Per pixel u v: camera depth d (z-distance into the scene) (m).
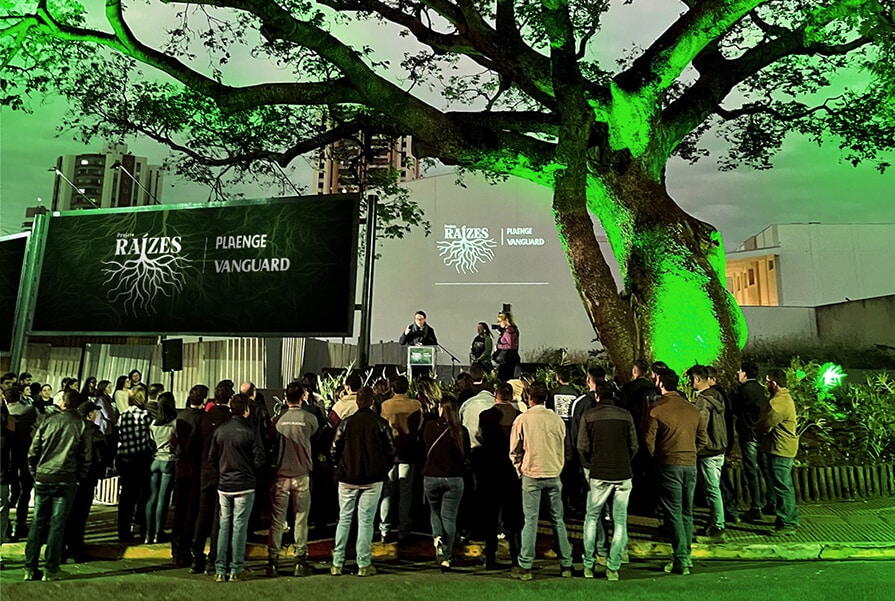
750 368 8.42
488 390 8.43
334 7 13.62
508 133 12.79
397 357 28.53
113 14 12.51
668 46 11.70
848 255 35.78
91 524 9.46
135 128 14.83
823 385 12.77
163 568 7.48
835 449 10.87
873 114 14.54
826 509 9.05
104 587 6.62
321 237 13.72
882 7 8.84
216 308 14.06
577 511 9.01
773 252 36.09
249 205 14.29
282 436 7.15
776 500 7.88
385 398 8.88
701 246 11.79
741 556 7.41
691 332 10.81
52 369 16.95
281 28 11.55
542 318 33.78
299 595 6.24
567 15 11.40
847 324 27.61
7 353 15.88
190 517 7.48
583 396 7.67
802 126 15.92
